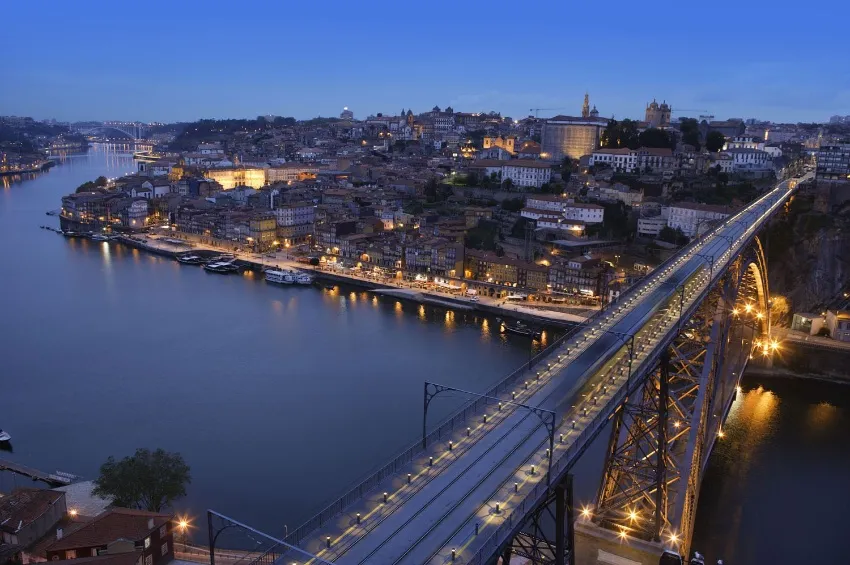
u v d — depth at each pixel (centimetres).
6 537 7006
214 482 9306
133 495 7875
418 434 10681
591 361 7069
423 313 18525
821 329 15562
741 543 8238
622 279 18100
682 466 7000
